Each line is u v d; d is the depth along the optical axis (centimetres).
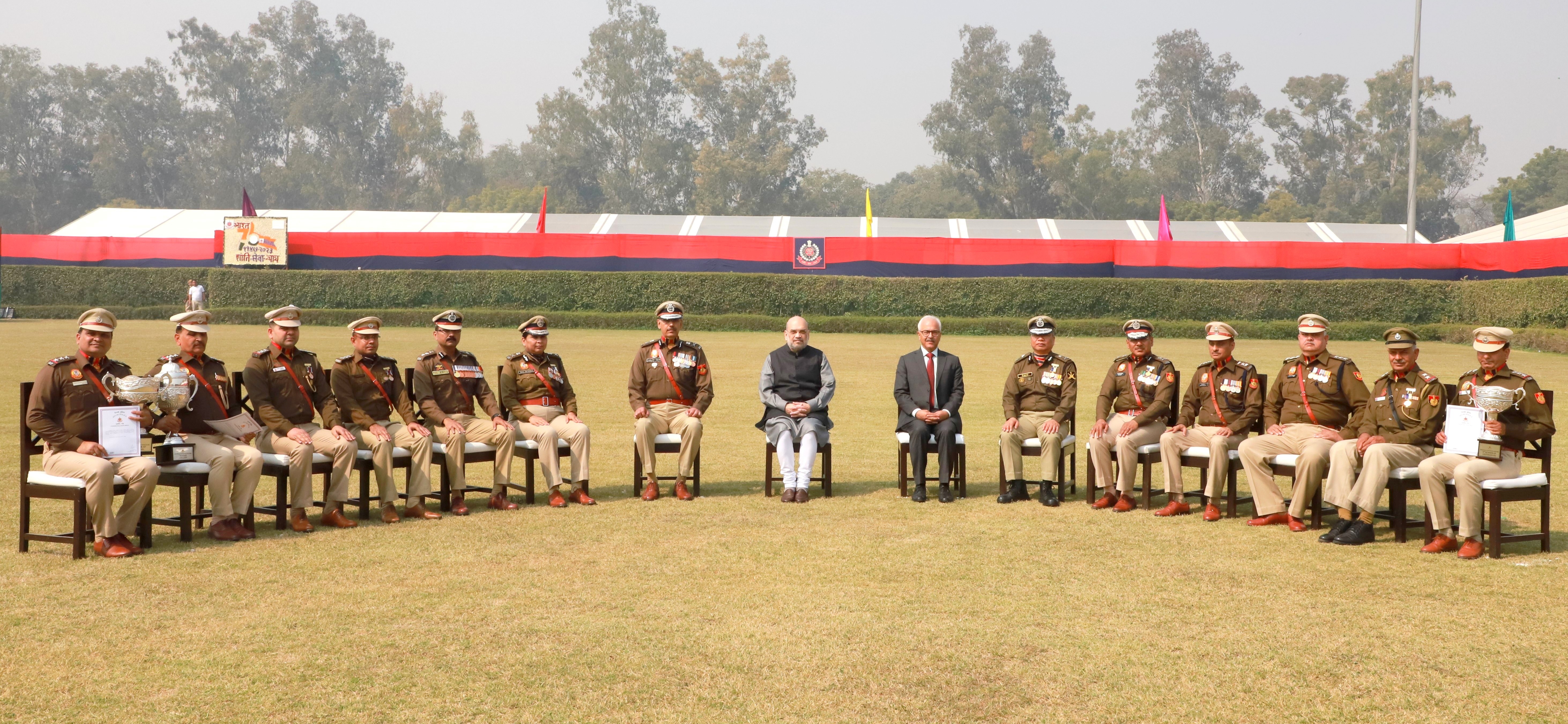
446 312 864
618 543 711
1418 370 734
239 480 728
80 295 4216
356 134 8844
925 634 521
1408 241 3866
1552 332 2880
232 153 8744
